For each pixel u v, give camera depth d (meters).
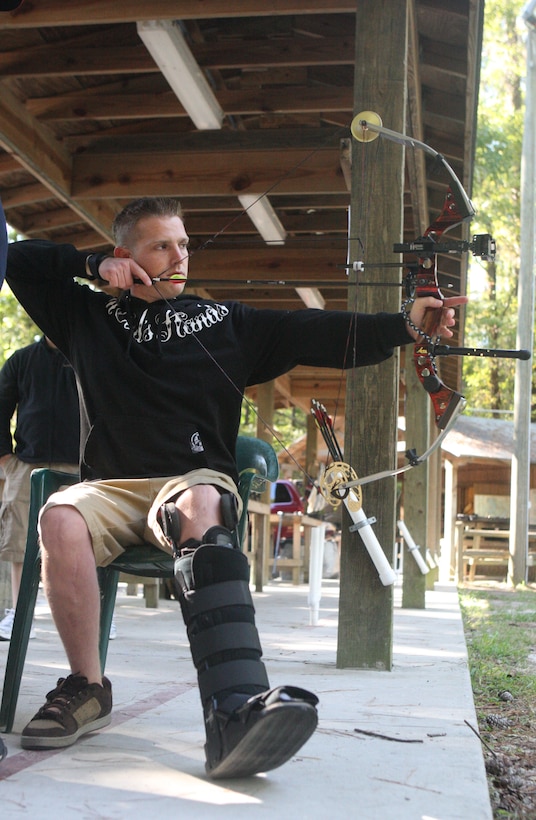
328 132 6.75
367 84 4.05
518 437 16.25
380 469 3.94
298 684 3.41
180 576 2.10
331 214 8.25
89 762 2.16
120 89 6.31
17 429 4.81
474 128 6.10
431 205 7.58
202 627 2.02
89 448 2.50
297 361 2.62
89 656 2.38
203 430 2.48
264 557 9.57
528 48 17.38
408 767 2.21
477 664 4.88
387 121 4.02
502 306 27.92
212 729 1.95
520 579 16.03
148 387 2.47
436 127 6.45
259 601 7.89
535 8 17.23
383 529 3.92
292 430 29.28
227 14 4.96
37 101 6.35
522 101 29.50
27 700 2.92
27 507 4.73
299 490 21.41
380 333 2.54
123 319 2.57
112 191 6.93
